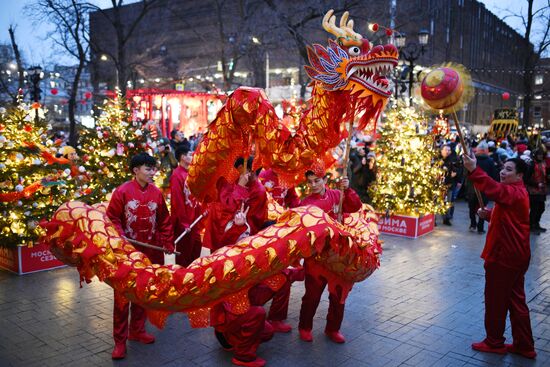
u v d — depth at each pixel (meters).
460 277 6.64
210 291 3.66
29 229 6.58
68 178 7.22
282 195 5.80
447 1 38.03
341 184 4.29
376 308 5.41
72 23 18.34
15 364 4.05
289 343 4.54
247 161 4.19
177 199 5.63
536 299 5.84
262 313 3.99
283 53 25.69
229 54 22.33
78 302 5.55
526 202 4.10
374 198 9.59
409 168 9.23
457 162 10.93
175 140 11.83
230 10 27.17
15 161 6.77
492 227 4.24
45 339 4.55
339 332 4.63
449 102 3.76
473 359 4.20
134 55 24.17
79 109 27.19
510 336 4.75
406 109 9.43
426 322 5.02
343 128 4.20
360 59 3.79
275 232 3.79
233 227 4.17
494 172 9.72
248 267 3.62
